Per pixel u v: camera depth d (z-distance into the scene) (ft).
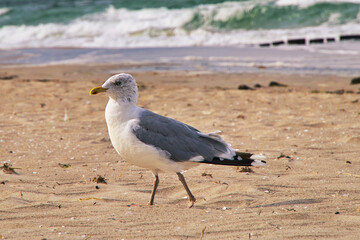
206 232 20.53
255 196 25.91
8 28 143.84
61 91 65.98
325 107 53.06
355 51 94.22
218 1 148.97
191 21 131.95
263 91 64.23
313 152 35.63
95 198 25.94
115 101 24.63
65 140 40.22
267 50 100.89
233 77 75.87
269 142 39.01
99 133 42.83
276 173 30.63
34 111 53.26
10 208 24.04
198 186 28.12
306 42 107.04
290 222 21.62
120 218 22.59
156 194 27.22
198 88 67.15
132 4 159.12
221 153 24.57
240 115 49.03
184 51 103.65
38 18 154.71
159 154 23.91
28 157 34.81
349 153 35.09
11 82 73.20
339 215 22.44
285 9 131.13
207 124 45.73
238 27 127.95
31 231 20.76
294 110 51.90
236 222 21.76
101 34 130.93
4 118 49.29
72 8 165.78
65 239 19.75
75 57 101.30
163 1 158.40
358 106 52.70
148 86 69.26
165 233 20.48
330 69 79.51
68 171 31.35
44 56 103.65
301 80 71.87
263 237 19.79
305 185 27.86
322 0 132.67
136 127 24.02
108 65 89.81
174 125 24.68
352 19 123.95
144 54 101.96
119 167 32.55
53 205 24.59
